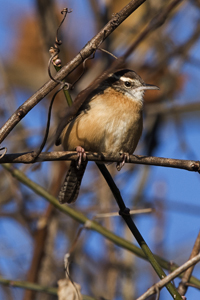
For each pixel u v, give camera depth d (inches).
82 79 464.8
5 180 489.7
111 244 425.1
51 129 450.3
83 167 358.0
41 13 447.8
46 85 244.4
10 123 243.8
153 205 436.5
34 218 453.1
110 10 456.1
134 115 346.0
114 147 341.1
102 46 454.3
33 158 251.8
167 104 472.7
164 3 447.5
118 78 358.9
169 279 225.6
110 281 406.9
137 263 435.8
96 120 330.0
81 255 441.4
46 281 410.6
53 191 418.0
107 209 440.1
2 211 454.6
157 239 430.3
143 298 224.4
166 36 459.2
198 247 285.6
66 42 482.6
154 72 445.7
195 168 269.1
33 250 401.7
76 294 304.0
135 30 459.8
